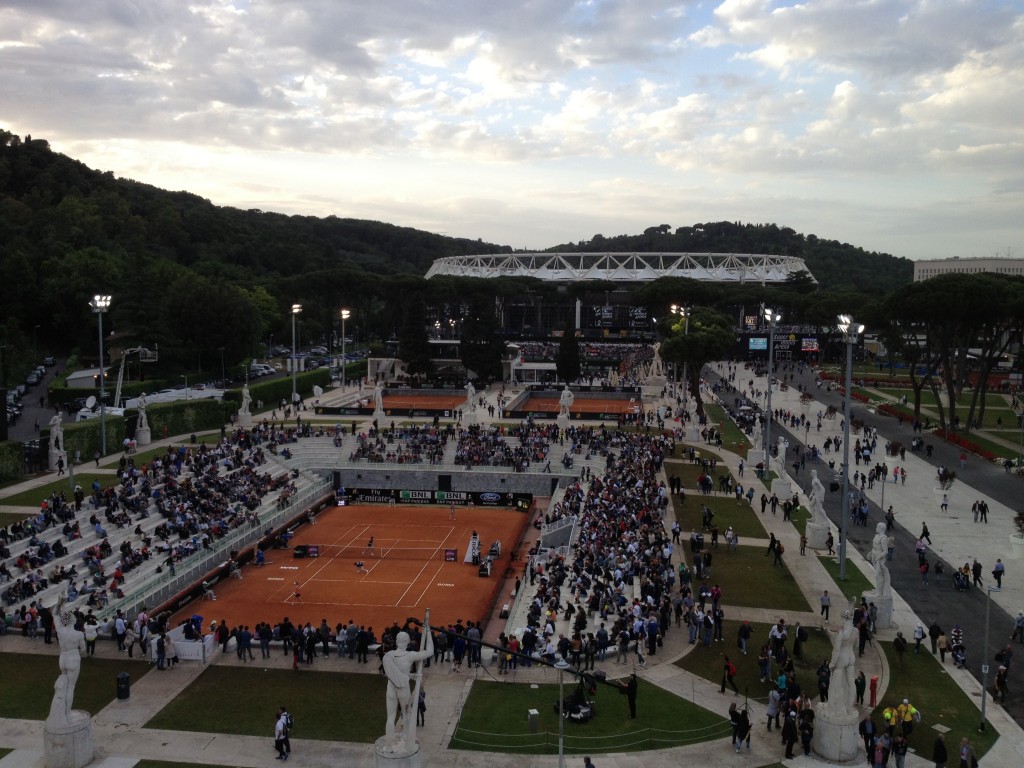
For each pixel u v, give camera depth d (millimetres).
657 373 188625
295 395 149250
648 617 53062
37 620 54250
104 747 40406
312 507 97000
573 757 39875
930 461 111938
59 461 94000
